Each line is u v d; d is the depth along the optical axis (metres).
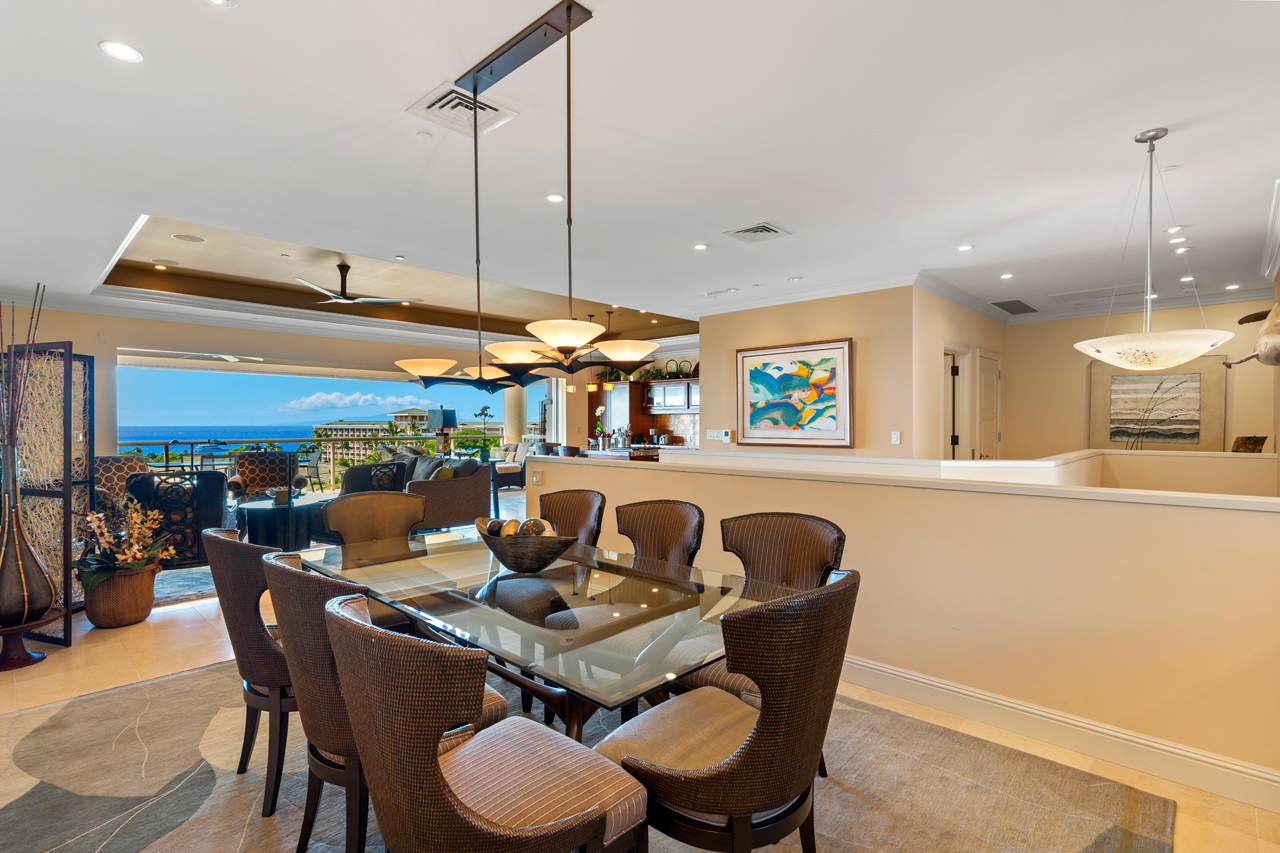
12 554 3.12
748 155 2.74
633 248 4.23
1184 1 1.73
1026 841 1.76
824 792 2.00
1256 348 3.16
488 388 3.54
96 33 1.81
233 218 3.53
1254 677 1.93
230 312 6.54
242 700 2.72
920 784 2.04
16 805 1.95
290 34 1.83
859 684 2.79
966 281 5.23
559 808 1.19
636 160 2.79
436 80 2.11
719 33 1.87
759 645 1.16
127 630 3.62
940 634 2.56
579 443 10.96
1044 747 2.27
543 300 7.60
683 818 1.29
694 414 10.70
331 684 1.49
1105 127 2.48
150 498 4.69
